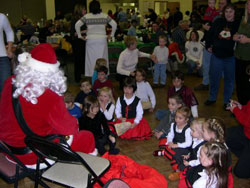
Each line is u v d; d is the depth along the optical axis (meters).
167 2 14.87
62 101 1.67
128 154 2.99
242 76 3.81
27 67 1.63
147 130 3.43
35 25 10.98
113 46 6.33
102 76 3.97
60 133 1.69
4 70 3.55
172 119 3.19
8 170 1.77
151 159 2.88
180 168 2.57
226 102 4.33
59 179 1.69
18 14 14.05
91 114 2.89
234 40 3.70
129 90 3.33
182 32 7.20
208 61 5.30
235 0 11.61
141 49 6.11
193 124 2.40
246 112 2.55
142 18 14.81
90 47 5.21
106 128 2.96
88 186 1.62
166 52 5.64
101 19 5.12
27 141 1.59
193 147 2.51
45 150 1.63
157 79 5.79
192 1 14.41
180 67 7.70
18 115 1.60
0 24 3.42
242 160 2.45
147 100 4.31
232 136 2.73
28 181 2.49
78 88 5.62
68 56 9.12
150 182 2.26
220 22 4.01
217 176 1.85
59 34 9.09
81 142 2.19
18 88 1.58
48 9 14.09
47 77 1.62
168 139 2.89
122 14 11.50
